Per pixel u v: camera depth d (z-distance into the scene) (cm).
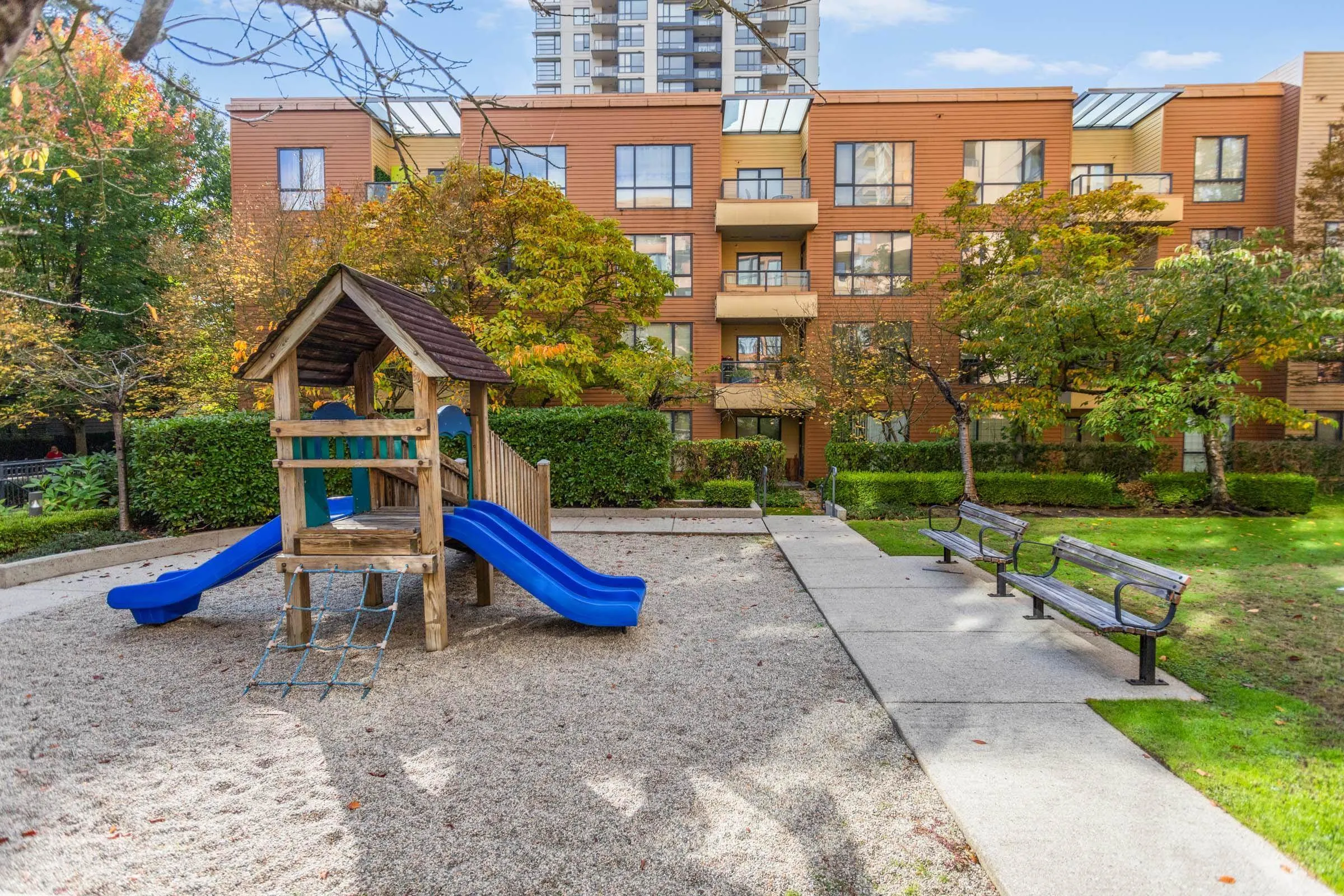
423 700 457
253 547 582
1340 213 1725
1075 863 266
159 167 1797
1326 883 253
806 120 2106
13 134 482
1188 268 1215
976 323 1509
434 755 378
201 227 2198
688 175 2062
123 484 1009
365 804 328
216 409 1375
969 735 385
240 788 344
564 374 1496
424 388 532
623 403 2038
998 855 272
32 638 595
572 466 1305
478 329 1349
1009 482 1427
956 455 1609
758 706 442
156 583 607
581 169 2059
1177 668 491
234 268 1316
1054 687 457
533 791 338
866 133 2042
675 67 5981
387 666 523
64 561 852
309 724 421
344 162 1952
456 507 646
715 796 331
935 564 867
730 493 1382
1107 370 1372
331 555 546
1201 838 282
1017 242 1541
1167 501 1388
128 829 309
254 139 1948
